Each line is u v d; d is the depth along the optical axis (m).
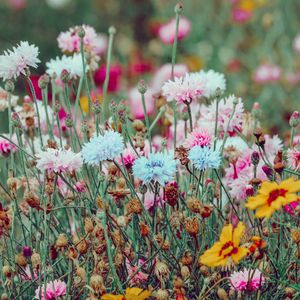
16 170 1.39
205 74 1.38
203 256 1.07
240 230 1.07
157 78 1.85
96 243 1.17
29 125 1.37
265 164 1.26
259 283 1.12
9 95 1.27
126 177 1.17
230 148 1.30
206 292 1.12
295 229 1.14
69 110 1.33
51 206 1.18
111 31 1.42
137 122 1.32
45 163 1.16
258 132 1.23
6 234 1.20
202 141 1.23
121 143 1.13
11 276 1.17
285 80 2.36
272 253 1.22
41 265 1.17
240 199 1.31
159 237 1.16
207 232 1.21
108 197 1.26
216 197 1.26
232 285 1.13
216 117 1.28
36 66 1.25
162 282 1.11
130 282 1.16
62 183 1.30
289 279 1.17
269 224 1.21
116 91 2.13
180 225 1.22
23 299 1.21
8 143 1.33
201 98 1.46
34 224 1.22
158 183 1.21
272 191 1.08
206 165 1.16
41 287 1.15
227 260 1.08
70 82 1.45
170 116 1.43
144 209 1.17
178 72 1.82
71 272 1.15
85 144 1.14
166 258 1.16
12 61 1.24
